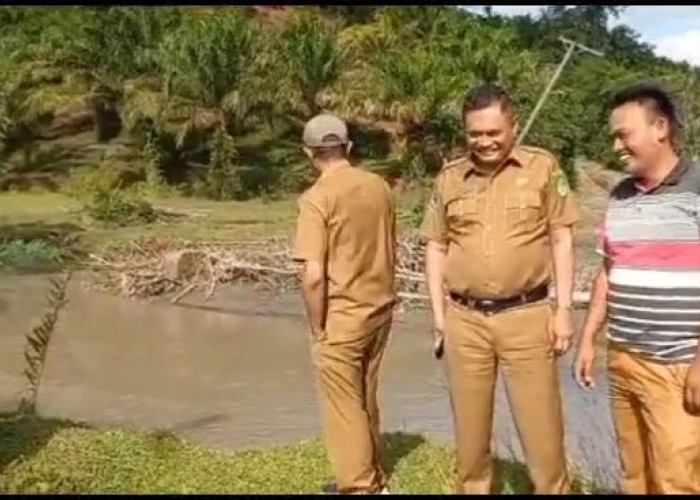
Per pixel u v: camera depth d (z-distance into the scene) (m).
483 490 4.59
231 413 9.47
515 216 4.14
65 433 5.96
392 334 12.72
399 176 32.03
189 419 9.28
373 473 4.96
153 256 17.03
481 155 4.12
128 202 25.28
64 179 32.28
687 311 3.62
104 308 15.08
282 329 13.69
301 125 34.31
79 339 12.98
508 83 31.42
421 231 4.87
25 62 35.31
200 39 32.75
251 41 33.25
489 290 4.21
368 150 33.56
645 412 3.77
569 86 36.44
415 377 10.65
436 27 38.88
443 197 4.28
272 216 26.56
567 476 4.55
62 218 25.66
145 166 32.59
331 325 4.83
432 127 31.61
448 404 9.48
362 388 4.97
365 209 4.79
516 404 4.29
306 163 32.53
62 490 5.10
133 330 13.62
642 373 3.73
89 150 34.44
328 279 4.81
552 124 30.30
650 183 3.67
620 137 3.65
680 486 3.69
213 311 14.79
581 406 8.31
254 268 16.38
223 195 31.16
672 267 3.63
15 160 33.62
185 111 32.41
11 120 32.59
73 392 10.27
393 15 39.19
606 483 5.19
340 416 4.89
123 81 34.12
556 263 4.21
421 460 5.43
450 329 4.38
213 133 32.91
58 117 35.97
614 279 3.77
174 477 5.30
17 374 10.99
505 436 6.87
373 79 32.75
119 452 5.65
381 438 5.65
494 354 4.31
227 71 32.31
